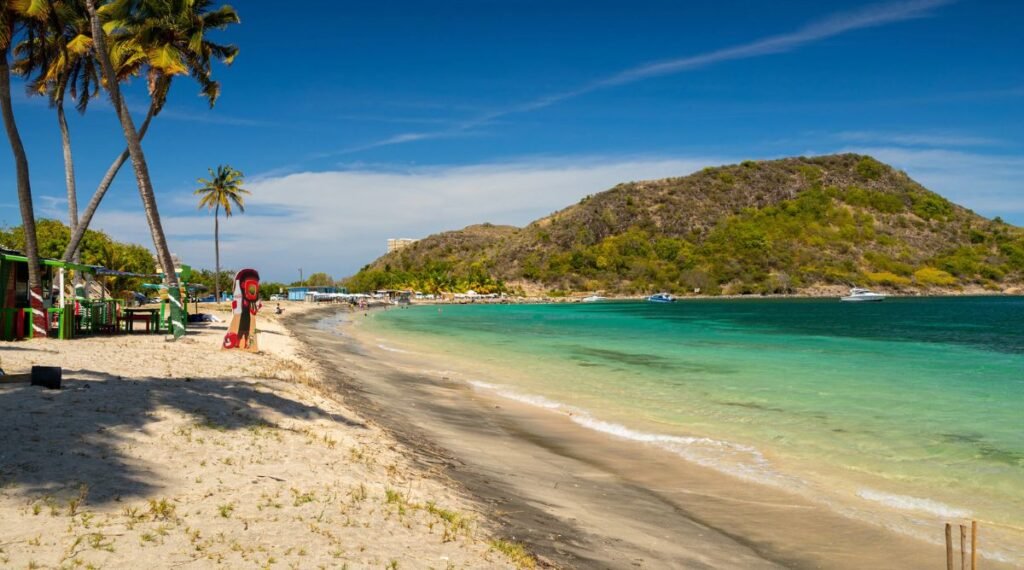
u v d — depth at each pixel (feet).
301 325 172.14
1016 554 25.36
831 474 36.22
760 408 55.67
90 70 89.10
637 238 583.58
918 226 613.52
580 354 102.47
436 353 103.71
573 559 22.02
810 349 112.37
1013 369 84.23
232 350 66.39
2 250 64.23
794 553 25.26
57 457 23.77
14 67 83.92
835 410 54.75
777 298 495.82
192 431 29.58
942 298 477.77
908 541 26.66
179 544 18.35
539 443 42.93
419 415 49.73
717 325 188.55
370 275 575.79
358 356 94.12
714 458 39.42
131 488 22.04
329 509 22.47
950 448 41.86
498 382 71.10
